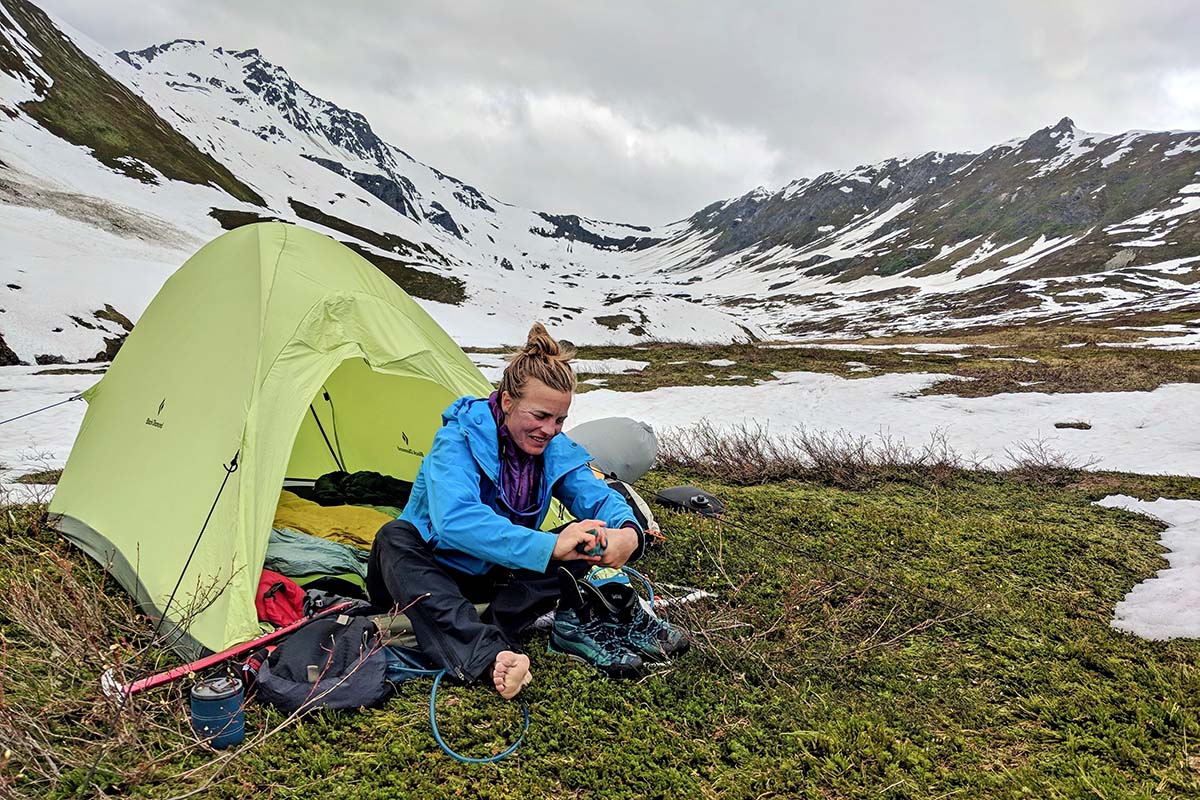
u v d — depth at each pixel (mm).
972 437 12125
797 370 20031
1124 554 5789
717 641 3666
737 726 3070
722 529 5871
